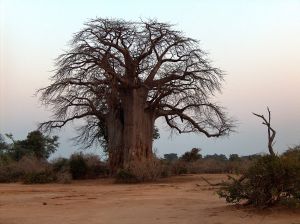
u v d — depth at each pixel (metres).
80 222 11.16
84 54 34.34
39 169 34.31
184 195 18.23
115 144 36.66
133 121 35.81
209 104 38.16
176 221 10.96
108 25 34.59
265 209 11.83
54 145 59.62
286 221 10.48
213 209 12.58
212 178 32.81
